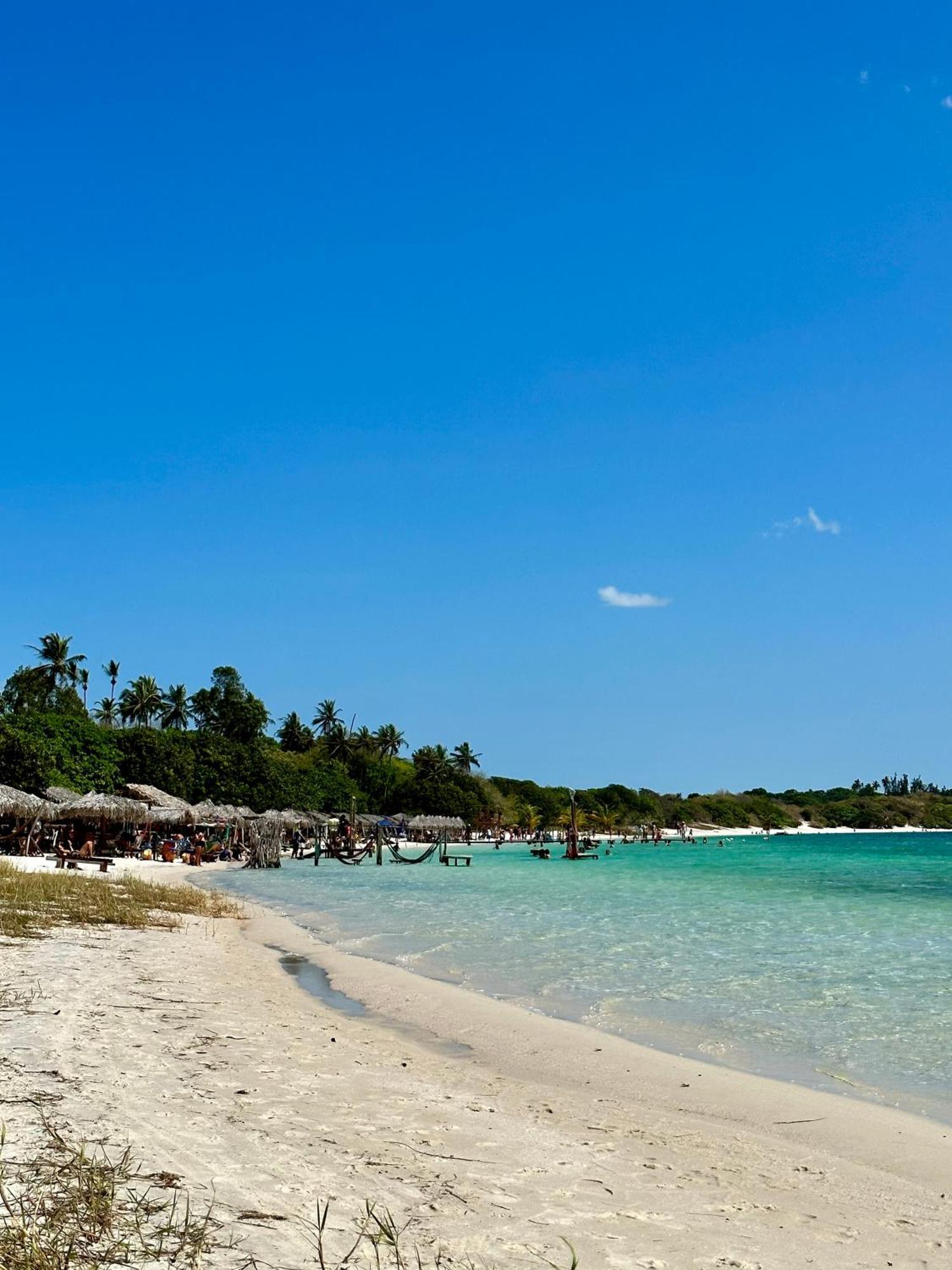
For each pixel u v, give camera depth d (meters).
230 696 110.12
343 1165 6.17
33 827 44.53
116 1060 8.66
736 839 169.50
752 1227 5.66
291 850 77.75
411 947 20.31
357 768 119.00
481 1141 7.07
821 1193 6.42
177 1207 5.14
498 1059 10.45
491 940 21.69
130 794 58.91
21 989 12.03
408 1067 9.70
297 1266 4.52
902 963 17.97
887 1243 5.52
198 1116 7.02
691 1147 7.40
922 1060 10.55
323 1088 8.36
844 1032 11.96
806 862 78.62
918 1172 6.96
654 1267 4.93
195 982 14.12
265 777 85.44
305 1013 12.48
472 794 126.19
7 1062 8.19
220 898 31.58
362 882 47.22
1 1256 4.29
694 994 14.66
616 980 15.99
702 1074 9.88
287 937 21.92
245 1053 9.52
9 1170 5.46
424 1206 5.55
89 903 23.62
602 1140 7.42
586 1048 11.03
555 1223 5.46
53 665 90.25
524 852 100.00
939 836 188.75
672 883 48.31
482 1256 4.88
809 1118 8.36
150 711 105.69
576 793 152.88
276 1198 5.45
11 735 52.56
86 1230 4.70
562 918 27.55
